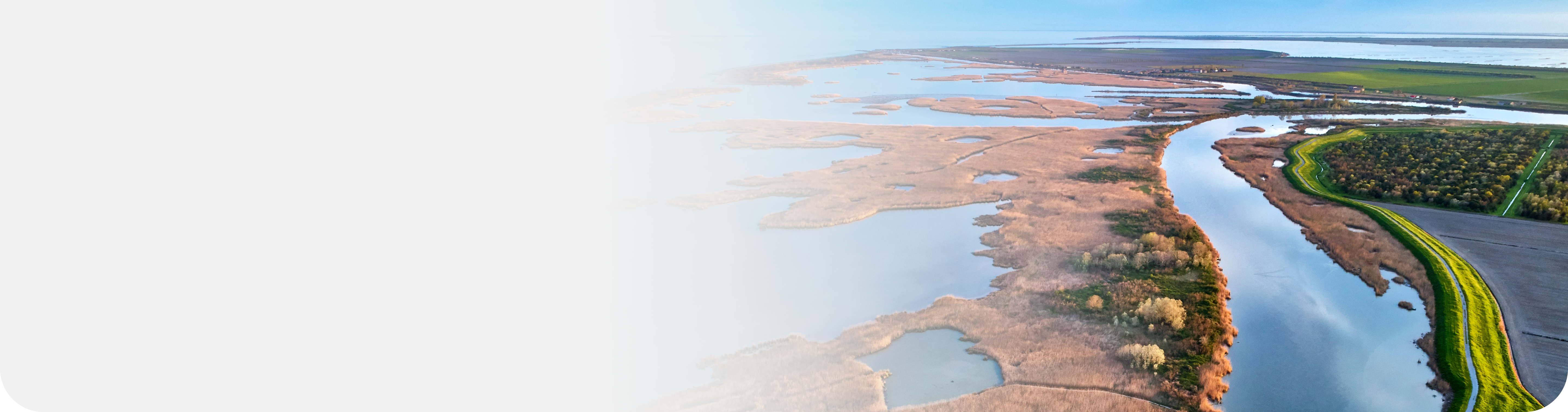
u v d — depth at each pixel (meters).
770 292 38.78
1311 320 33.47
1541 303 31.69
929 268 41.34
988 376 29.00
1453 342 29.20
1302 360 29.80
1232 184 59.00
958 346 31.56
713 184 63.66
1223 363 28.88
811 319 35.38
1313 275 38.91
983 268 41.00
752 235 48.66
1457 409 25.00
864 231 48.44
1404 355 29.88
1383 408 26.19
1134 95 124.62
